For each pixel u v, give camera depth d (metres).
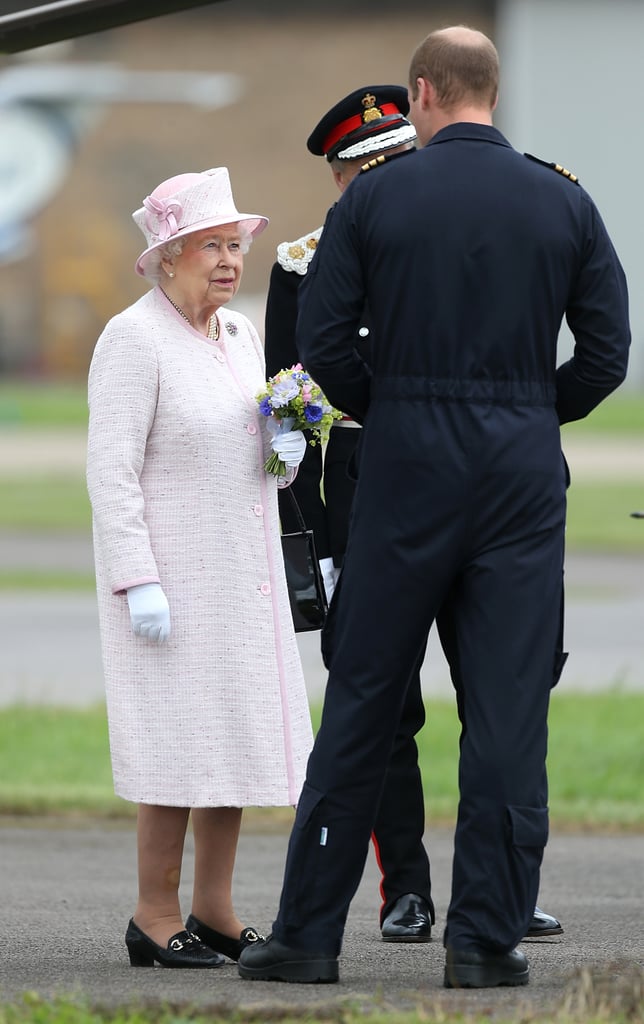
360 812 14.96
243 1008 13.71
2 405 159.00
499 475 14.46
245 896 22.14
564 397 15.25
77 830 28.17
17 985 15.74
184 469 16.61
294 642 17.08
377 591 14.65
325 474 19.41
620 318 14.95
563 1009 13.63
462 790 14.69
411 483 14.50
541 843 14.63
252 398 17.11
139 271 17.08
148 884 17.02
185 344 16.91
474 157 14.70
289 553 18.33
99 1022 13.41
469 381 14.49
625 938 18.97
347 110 19.28
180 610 16.55
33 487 100.38
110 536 16.28
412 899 18.84
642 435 137.88
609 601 57.94
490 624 14.54
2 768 32.91
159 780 16.45
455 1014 13.54
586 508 88.44
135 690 16.55
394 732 14.99
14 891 22.44
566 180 14.89
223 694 16.56
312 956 15.30
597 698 39.00
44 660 45.59
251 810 30.39
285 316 19.23
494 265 14.46
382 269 14.56
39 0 20.64
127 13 19.52
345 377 14.84
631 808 29.84
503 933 14.69
